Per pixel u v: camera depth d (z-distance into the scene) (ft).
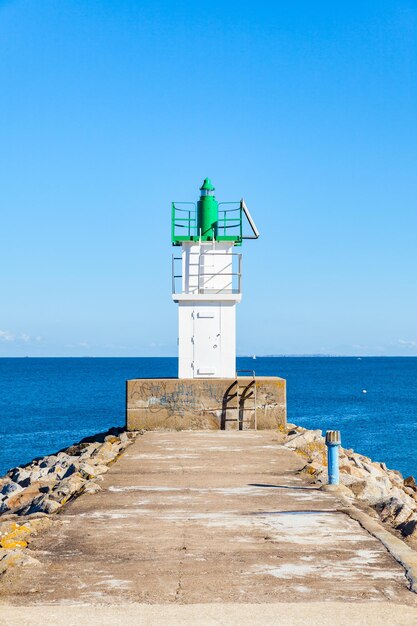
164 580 22.99
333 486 38.73
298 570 23.99
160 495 37.17
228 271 79.25
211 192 80.48
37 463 75.66
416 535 29.45
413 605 20.62
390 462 120.47
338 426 176.96
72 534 29.01
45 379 460.55
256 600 21.13
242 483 40.75
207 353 75.97
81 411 220.43
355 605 20.61
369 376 511.40
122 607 20.57
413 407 236.63
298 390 335.88
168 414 72.18
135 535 28.81
